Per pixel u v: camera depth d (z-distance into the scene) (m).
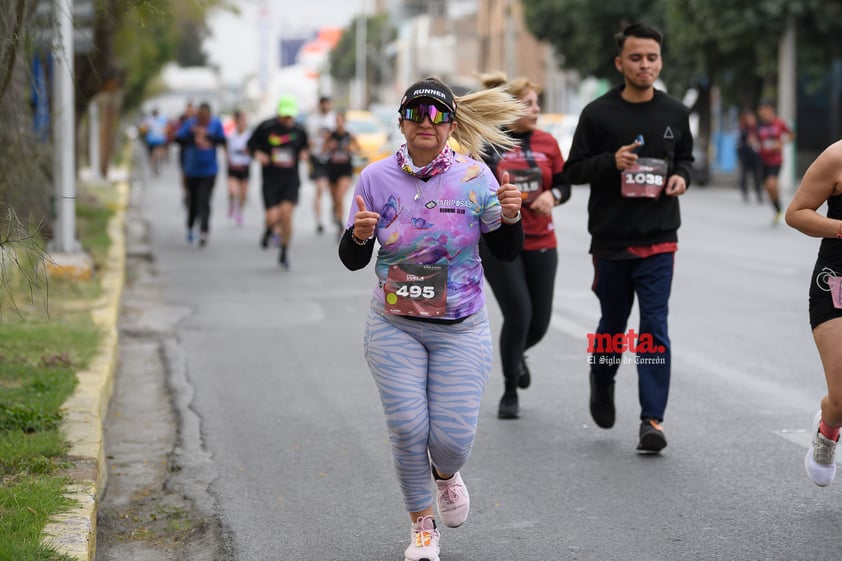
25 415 16.81
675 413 19.73
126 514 15.28
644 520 14.46
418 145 12.20
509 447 17.89
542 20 114.12
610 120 17.39
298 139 39.94
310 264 40.69
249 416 20.14
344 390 21.98
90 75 47.62
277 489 16.08
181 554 13.91
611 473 16.45
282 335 27.58
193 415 20.22
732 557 13.12
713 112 124.25
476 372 12.60
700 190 85.88
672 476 16.23
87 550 12.15
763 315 29.12
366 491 15.92
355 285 35.50
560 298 32.16
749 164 70.25
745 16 81.75
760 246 45.50
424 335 12.54
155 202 70.81
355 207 12.46
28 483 13.98
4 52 15.73
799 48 84.75
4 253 14.09
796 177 101.44
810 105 108.75
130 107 125.88
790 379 22.12
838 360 13.61
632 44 17.27
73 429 16.70
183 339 27.25
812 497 15.20
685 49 89.56
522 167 18.81
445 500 13.13
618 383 22.19
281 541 14.04
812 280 13.98
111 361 21.92
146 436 19.08
